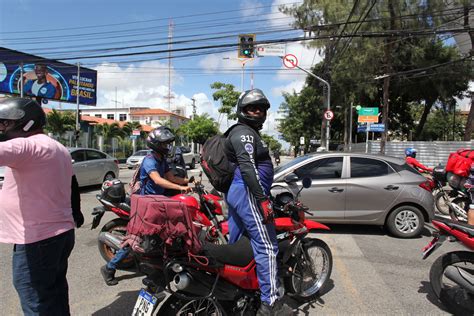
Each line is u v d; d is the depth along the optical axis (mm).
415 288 4387
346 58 22328
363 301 4016
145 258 2604
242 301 3002
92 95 35656
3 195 2459
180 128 48781
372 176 6785
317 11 22078
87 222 7758
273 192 6469
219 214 4664
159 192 4488
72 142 28547
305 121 44469
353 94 29547
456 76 27234
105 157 13672
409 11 19219
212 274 2854
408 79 28609
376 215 6707
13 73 29125
